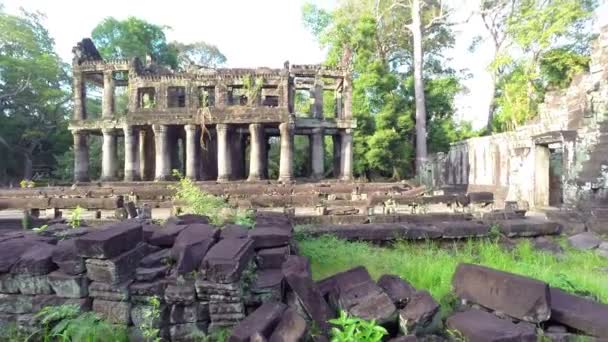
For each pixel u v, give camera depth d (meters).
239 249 3.70
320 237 6.93
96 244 3.41
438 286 4.57
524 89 21.08
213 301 3.44
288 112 22.58
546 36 18.53
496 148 18.66
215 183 20.36
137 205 11.20
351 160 25.78
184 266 3.50
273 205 12.52
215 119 22.34
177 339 3.45
